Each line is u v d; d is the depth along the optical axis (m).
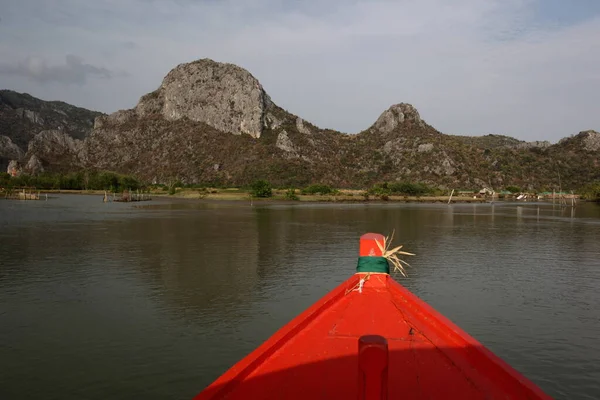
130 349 9.86
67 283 15.72
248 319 11.88
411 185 116.69
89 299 13.74
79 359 9.35
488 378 3.36
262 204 75.94
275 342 3.83
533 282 16.44
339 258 20.84
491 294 14.72
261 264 19.27
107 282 15.89
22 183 119.56
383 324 4.38
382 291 5.42
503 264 20.11
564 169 171.50
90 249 23.19
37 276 16.78
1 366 9.04
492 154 179.88
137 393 7.96
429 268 19.11
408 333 4.17
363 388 2.27
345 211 58.84
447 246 25.91
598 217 51.22
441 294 14.70
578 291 15.07
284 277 16.77
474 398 3.10
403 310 4.75
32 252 22.17
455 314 12.52
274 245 24.98
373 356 2.23
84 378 8.52
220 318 11.95
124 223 37.62
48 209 55.72
